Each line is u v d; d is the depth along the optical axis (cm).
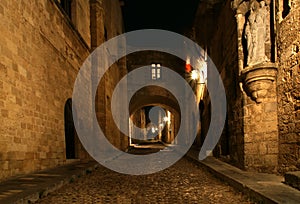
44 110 901
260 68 736
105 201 546
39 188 561
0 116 630
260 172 777
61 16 1099
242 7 885
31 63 812
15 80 708
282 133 712
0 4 651
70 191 630
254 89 764
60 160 1038
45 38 930
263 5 780
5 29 668
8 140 663
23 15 768
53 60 1002
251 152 805
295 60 643
